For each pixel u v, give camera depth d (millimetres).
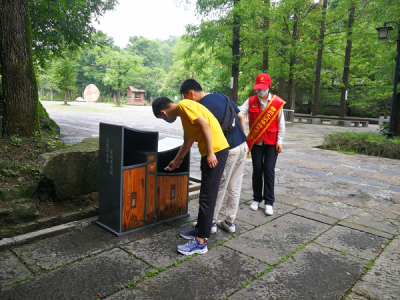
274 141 3477
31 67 4273
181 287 2121
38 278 2168
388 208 3955
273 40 16000
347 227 3287
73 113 21500
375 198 4383
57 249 2607
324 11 17953
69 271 2273
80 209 3404
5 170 3154
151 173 3072
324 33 21562
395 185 5145
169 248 2695
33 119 4289
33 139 4102
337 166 6641
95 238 2844
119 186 2834
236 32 15484
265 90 3297
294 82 26156
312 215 3623
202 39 15984
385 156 8086
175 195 3350
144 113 24828
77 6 9914
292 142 10703
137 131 2902
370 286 2197
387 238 3025
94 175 3521
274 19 15359
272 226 3266
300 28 19609
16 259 2424
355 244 2875
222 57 15695
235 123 2785
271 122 3406
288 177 5543
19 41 4098
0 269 2268
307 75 24594
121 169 2791
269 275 2305
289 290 2123
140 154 3037
